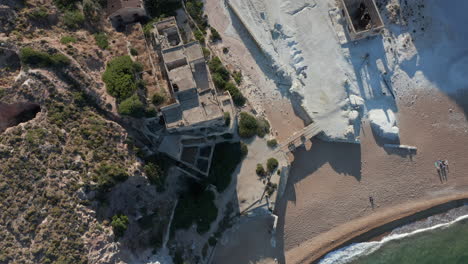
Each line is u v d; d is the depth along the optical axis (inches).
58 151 1742.1
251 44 2402.8
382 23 2244.1
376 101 2375.7
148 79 1988.2
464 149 2375.7
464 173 2368.4
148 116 1916.8
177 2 2330.2
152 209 2054.6
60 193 1700.3
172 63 1952.5
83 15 2031.3
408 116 2385.6
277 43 2386.8
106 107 1902.1
